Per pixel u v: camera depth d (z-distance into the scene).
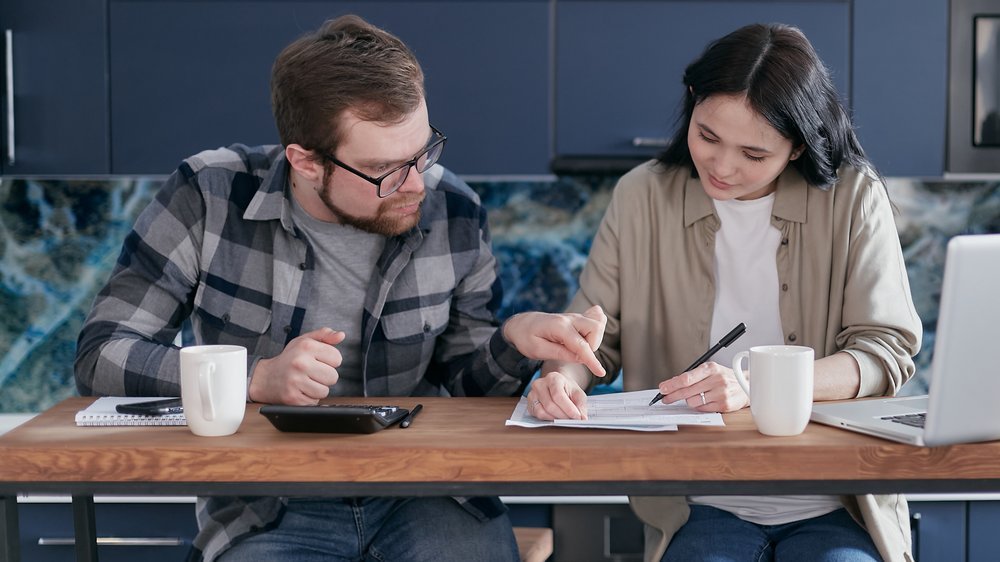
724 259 1.85
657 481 1.30
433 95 2.52
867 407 1.48
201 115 2.51
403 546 1.66
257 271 1.80
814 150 1.71
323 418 1.36
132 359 1.60
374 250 1.81
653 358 1.90
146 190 2.93
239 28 2.49
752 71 1.63
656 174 1.91
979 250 1.22
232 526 1.67
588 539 2.48
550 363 1.78
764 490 1.30
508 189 2.95
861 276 1.76
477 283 1.92
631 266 1.89
